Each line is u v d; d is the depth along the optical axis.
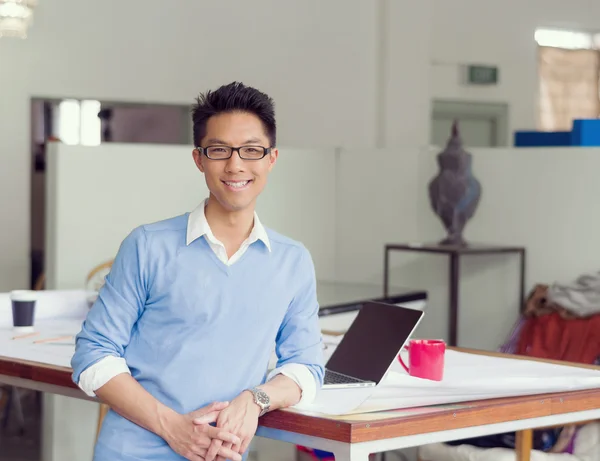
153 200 5.02
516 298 4.99
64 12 6.66
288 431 2.05
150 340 2.05
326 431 1.98
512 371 2.60
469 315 5.22
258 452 4.25
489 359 2.81
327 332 3.32
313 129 7.53
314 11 7.50
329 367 2.59
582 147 4.72
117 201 4.89
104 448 2.04
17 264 6.66
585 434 3.45
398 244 5.20
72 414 4.34
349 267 5.92
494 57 8.38
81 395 2.47
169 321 2.04
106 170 4.85
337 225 5.97
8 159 6.59
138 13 6.88
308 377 2.13
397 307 2.54
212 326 2.04
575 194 4.74
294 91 7.45
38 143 6.89
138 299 2.05
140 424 2.00
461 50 8.19
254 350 2.08
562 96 8.93
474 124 8.55
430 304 5.41
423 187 5.48
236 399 2.01
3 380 2.72
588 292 4.05
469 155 4.99
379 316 2.57
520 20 8.49
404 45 7.84
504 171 5.05
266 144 2.04
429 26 7.96
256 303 2.08
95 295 3.74
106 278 2.09
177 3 7.00
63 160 4.72
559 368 2.66
